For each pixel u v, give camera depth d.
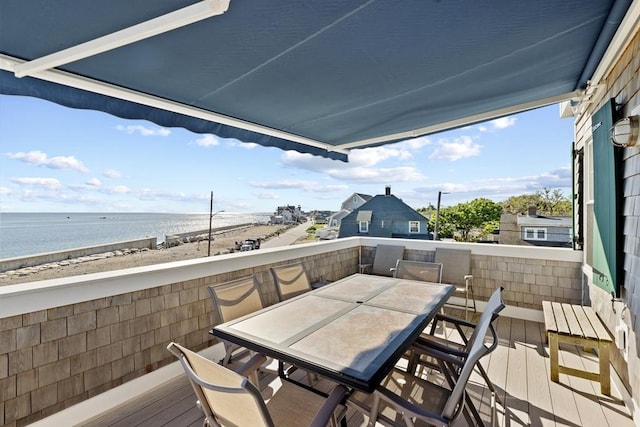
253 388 1.09
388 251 5.14
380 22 1.60
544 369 2.87
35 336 2.03
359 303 2.39
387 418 1.62
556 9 1.62
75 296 2.19
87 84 2.03
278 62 1.96
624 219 2.35
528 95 3.15
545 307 3.23
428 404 1.74
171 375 2.73
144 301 2.57
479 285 4.54
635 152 2.15
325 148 4.41
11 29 1.43
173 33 1.59
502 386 2.60
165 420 2.23
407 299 2.50
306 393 1.82
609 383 2.44
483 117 3.35
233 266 3.32
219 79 2.16
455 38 1.82
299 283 3.09
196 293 2.96
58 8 1.29
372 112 3.12
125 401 2.43
